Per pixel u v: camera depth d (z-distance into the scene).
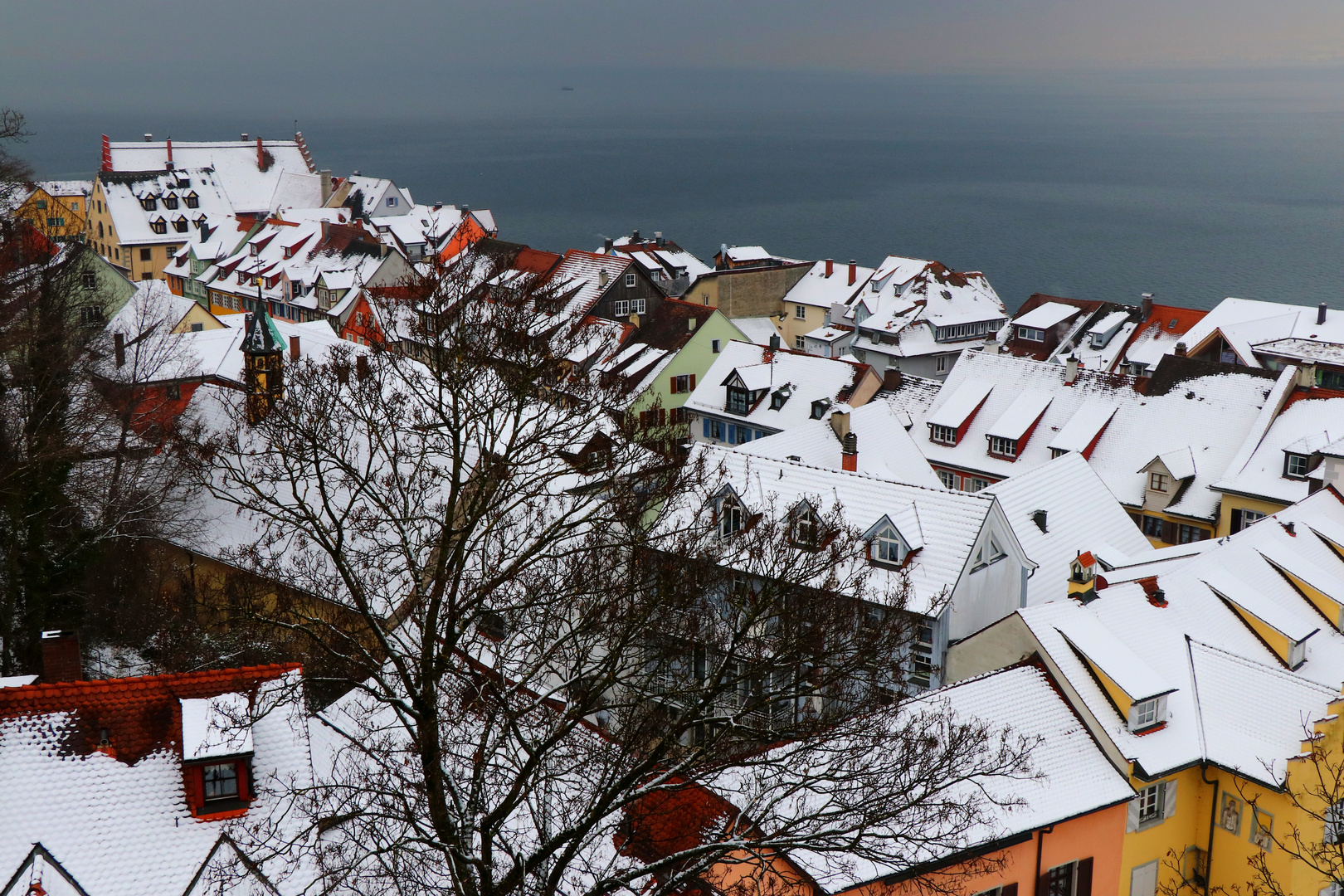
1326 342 96.38
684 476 32.56
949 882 31.41
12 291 50.47
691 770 25.19
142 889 25.33
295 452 28.88
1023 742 31.44
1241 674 38.66
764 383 89.38
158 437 50.06
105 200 171.38
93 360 54.75
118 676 43.22
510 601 28.31
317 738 31.23
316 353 74.38
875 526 46.38
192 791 26.59
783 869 29.70
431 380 34.56
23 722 26.69
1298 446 67.75
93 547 46.56
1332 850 32.09
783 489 49.19
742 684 30.30
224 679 28.14
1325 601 45.59
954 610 44.50
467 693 27.94
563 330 34.06
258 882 25.69
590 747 27.39
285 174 190.25
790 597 28.67
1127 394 78.12
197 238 163.88
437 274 32.59
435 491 35.69
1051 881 34.19
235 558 38.34
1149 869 36.72
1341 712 34.28
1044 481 56.31
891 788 26.33
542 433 27.56
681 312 97.19
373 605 32.19
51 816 25.72
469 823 23.00
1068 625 38.75
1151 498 73.12
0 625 43.59
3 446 44.62
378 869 25.92
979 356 86.56
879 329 120.06
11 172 54.50
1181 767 35.81
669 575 27.50
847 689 29.88
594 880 26.98
